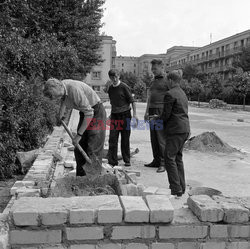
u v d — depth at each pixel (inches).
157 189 176.4
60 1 474.9
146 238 102.0
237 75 1283.2
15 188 164.9
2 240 91.7
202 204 107.3
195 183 215.6
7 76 226.8
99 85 2133.4
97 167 162.7
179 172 181.9
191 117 868.6
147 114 252.7
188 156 313.3
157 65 243.3
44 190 155.8
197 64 2431.1
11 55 246.1
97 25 663.1
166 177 226.8
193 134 497.0
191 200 111.9
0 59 234.1
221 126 634.2
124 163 270.5
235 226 104.7
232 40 2039.9
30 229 97.7
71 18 507.8
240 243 105.3
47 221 97.6
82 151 159.0
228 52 2031.3
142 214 100.3
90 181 153.5
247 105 1497.3
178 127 170.4
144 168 254.8
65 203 104.3
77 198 108.7
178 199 172.4
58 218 98.0
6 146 229.0
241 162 289.9
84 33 564.1
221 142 352.8
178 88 176.2
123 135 255.1
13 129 237.6
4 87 220.5
